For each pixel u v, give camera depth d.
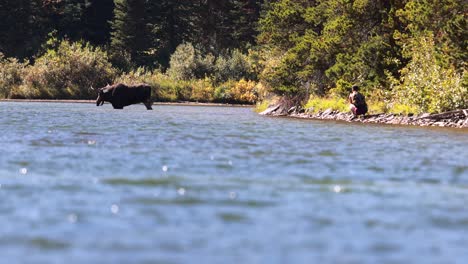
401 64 159.38
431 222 41.31
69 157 68.44
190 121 132.62
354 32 169.62
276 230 38.78
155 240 36.41
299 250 35.09
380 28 168.12
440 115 135.62
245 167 63.34
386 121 142.00
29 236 36.72
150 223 39.75
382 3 166.50
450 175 60.88
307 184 54.16
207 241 36.34
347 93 162.75
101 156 69.56
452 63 143.25
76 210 42.66
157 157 69.56
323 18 186.50
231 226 39.44
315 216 42.25
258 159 69.44
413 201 47.69
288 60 181.25
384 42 159.62
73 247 34.94
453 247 36.16
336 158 71.44
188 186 51.88
